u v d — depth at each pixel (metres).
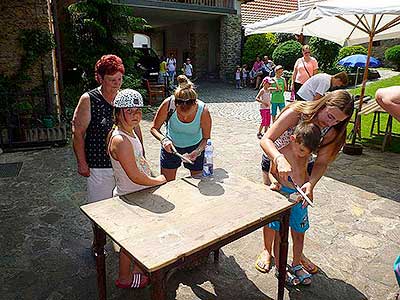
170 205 1.89
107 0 9.07
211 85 16.11
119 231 1.62
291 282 2.46
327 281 2.53
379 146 5.94
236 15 16.66
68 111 7.90
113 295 2.38
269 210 1.85
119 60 2.45
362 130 7.08
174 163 3.02
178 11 14.84
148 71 13.95
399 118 1.61
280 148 2.30
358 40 6.56
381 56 17.78
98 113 2.47
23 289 2.45
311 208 3.68
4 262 2.77
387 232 3.21
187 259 1.51
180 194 2.03
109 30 9.52
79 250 2.95
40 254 2.88
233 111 9.67
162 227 1.66
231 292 2.42
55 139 6.18
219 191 2.08
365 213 3.58
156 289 1.44
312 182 2.21
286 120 2.25
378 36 6.34
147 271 1.38
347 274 2.61
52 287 2.48
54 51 7.38
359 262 2.76
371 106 5.87
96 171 2.57
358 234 3.17
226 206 1.89
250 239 3.12
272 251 2.70
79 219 3.49
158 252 1.47
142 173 2.08
